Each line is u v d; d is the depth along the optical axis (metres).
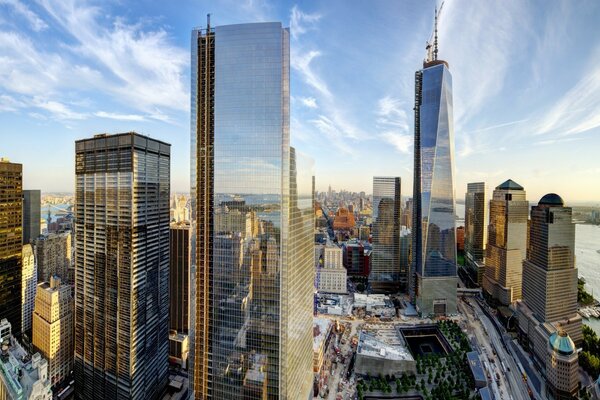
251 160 158.88
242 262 159.25
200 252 165.50
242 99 159.88
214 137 162.50
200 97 166.25
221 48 161.75
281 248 155.38
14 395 161.12
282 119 156.88
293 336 166.12
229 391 160.62
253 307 157.88
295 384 170.38
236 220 160.00
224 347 161.50
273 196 156.50
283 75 158.25
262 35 158.75
